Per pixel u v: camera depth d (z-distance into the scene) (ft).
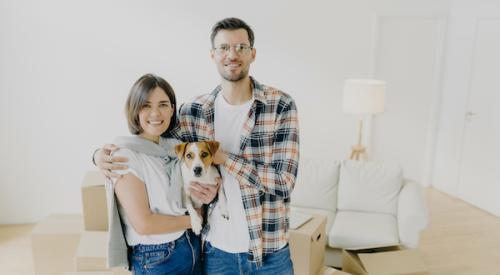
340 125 14.32
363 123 14.46
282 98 4.85
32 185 11.99
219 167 4.97
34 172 11.92
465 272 9.36
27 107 11.48
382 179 10.14
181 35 12.21
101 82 11.84
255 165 4.65
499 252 10.33
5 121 11.40
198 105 5.06
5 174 11.72
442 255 10.14
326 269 8.00
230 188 4.93
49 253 8.42
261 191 4.86
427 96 14.82
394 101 14.65
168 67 12.34
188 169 4.65
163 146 4.91
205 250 5.20
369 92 11.40
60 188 12.19
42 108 11.59
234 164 4.59
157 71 12.28
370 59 13.97
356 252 8.73
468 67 13.47
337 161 10.81
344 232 8.91
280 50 13.24
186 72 12.48
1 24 10.80
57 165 12.03
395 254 8.06
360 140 12.96
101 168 4.46
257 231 4.85
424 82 14.67
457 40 13.93
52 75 11.46
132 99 4.57
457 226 11.89
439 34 14.30
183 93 12.62
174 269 4.74
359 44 13.76
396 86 14.53
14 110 11.40
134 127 4.74
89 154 12.17
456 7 13.89
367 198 10.07
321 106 13.99
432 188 15.42
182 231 4.83
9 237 11.14
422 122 15.01
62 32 11.28
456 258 10.00
